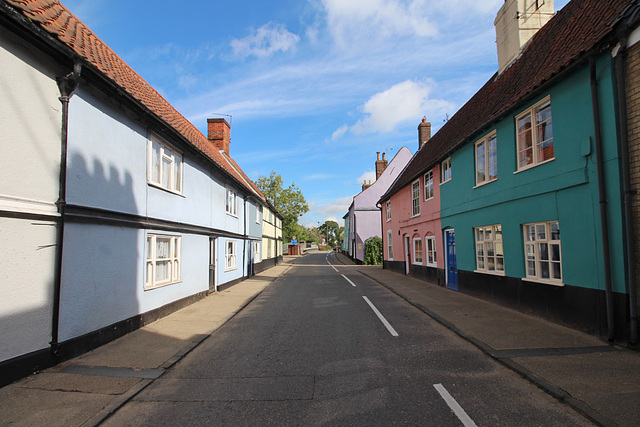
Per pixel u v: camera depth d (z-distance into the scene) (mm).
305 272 24422
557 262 7508
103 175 6715
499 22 12188
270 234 31156
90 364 5539
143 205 8195
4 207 4641
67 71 5750
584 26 7453
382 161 37438
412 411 3891
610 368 4875
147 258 8367
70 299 5746
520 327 7238
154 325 8172
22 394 4406
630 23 5477
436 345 6367
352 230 43469
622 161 5793
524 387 4473
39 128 5273
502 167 9445
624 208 5773
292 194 50969
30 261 5043
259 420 3801
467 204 11656
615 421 3527
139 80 11055
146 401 4336
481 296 10781
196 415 3959
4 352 4668
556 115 7301
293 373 5184
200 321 8625
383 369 5219
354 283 16672
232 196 16906
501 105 9781
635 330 5570
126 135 7539
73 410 4008
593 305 6398
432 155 16094
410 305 10383
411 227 18703
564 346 5922
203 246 12219
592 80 6301
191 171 11289
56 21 6344
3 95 4746
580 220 6699
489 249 10492
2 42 4754
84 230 6117
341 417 3809
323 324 8211
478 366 5258
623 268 5766
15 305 4812
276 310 10133
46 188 5363
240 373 5250
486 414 3793
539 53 9305
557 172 7277
